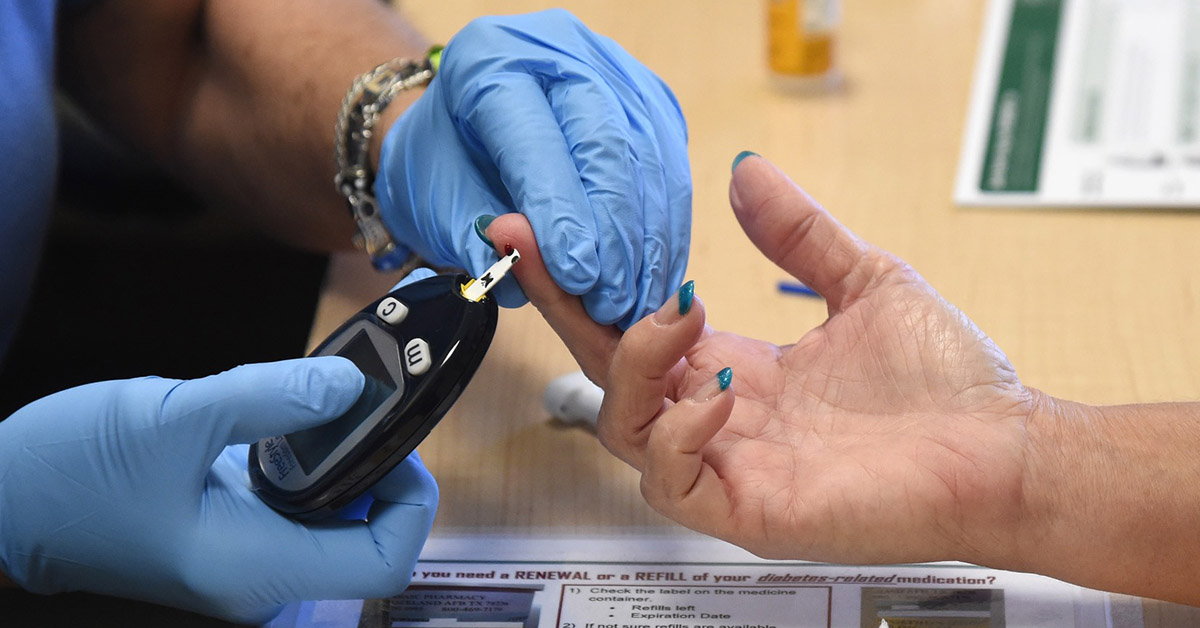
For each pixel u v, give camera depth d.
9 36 0.71
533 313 0.70
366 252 0.73
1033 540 0.58
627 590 0.60
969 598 0.59
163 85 0.79
